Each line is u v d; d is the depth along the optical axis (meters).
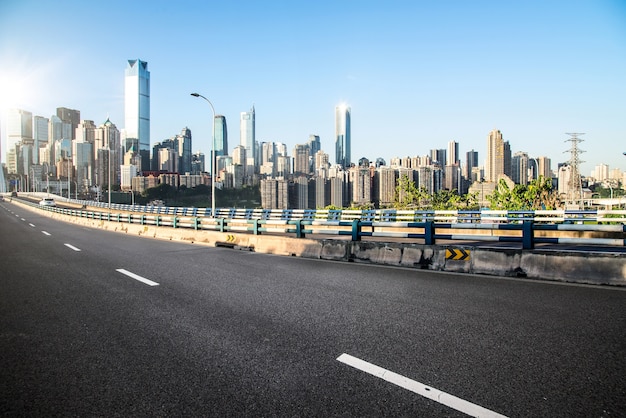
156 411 2.92
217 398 3.09
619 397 3.02
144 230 22.33
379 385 3.26
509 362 3.68
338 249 11.38
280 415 2.83
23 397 3.15
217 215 42.81
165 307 5.80
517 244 15.76
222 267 9.80
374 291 6.82
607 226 7.70
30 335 4.61
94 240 18.20
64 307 5.86
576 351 3.93
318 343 4.24
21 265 10.20
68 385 3.34
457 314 5.30
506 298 6.21
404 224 10.80
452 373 3.46
